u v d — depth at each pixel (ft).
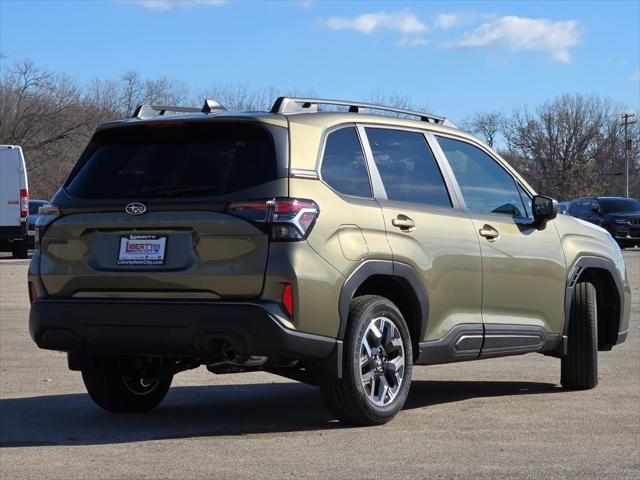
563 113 313.32
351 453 21.40
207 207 22.57
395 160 25.76
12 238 100.53
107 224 23.39
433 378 32.89
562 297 29.63
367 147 25.11
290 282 22.06
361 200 24.20
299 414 26.30
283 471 19.89
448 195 26.86
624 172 323.16
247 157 22.95
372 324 23.85
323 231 22.85
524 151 315.37
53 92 206.59
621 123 320.29
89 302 23.35
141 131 24.25
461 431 23.79
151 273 22.81
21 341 42.91
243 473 19.75
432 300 25.50
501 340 27.61
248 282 22.17
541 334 28.99
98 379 25.93
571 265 29.91
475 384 31.58
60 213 24.11
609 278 31.58
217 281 22.35
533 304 28.71
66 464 20.61
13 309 57.26
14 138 202.39
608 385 31.14
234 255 22.27
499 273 27.53
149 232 23.06
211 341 22.36
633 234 124.88
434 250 25.59
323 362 23.09
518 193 29.35
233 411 26.86
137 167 23.91
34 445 22.47
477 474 19.66
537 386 31.09
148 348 22.94
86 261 23.66
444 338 25.93
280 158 22.79
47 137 206.59
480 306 27.07
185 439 22.98
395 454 21.33
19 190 100.53
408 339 24.80
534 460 20.85
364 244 23.70
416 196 25.93
